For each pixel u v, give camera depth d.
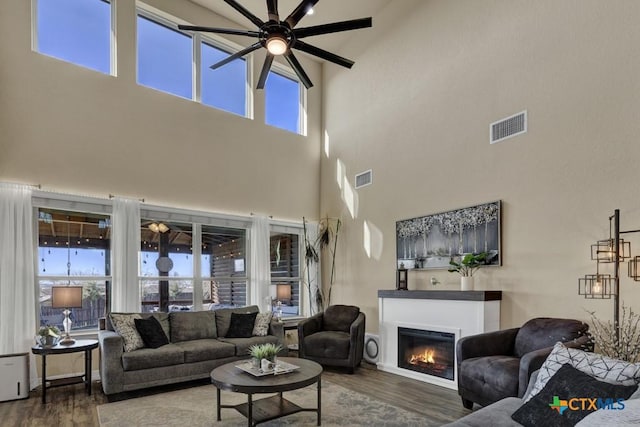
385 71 6.21
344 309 5.93
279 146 6.96
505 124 4.45
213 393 4.23
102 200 5.05
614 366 2.18
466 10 5.01
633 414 1.56
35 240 4.66
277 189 6.86
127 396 4.12
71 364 4.75
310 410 3.37
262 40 3.72
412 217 5.54
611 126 3.57
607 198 3.55
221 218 6.14
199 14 6.18
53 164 4.75
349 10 6.22
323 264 7.19
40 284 4.69
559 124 3.96
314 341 5.34
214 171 6.13
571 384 2.10
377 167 6.22
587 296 3.63
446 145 5.13
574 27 3.90
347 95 6.97
